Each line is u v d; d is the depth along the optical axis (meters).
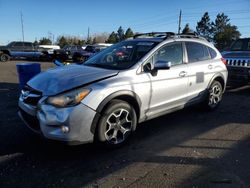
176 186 3.25
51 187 3.21
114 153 4.10
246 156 4.07
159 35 5.51
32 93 4.04
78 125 3.68
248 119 5.89
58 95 3.69
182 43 5.36
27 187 3.21
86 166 3.70
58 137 3.65
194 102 5.68
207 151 4.23
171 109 5.12
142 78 4.40
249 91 9.12
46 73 4.47
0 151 4.07
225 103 7.32
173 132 5.02
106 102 3.89
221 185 3.28
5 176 3.42
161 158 3.97
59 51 25.11
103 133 3.97
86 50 24.67
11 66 18.61
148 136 4.80
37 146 4.27
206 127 5.32
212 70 5.97
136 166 3.72
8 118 5.62
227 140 4.69
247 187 3.25
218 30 68.06
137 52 4.79
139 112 4.46
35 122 3.98
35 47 25.56
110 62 4.84
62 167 3.66
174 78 4.97
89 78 3.98
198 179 3.41
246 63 8.53
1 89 8.99
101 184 3.28
